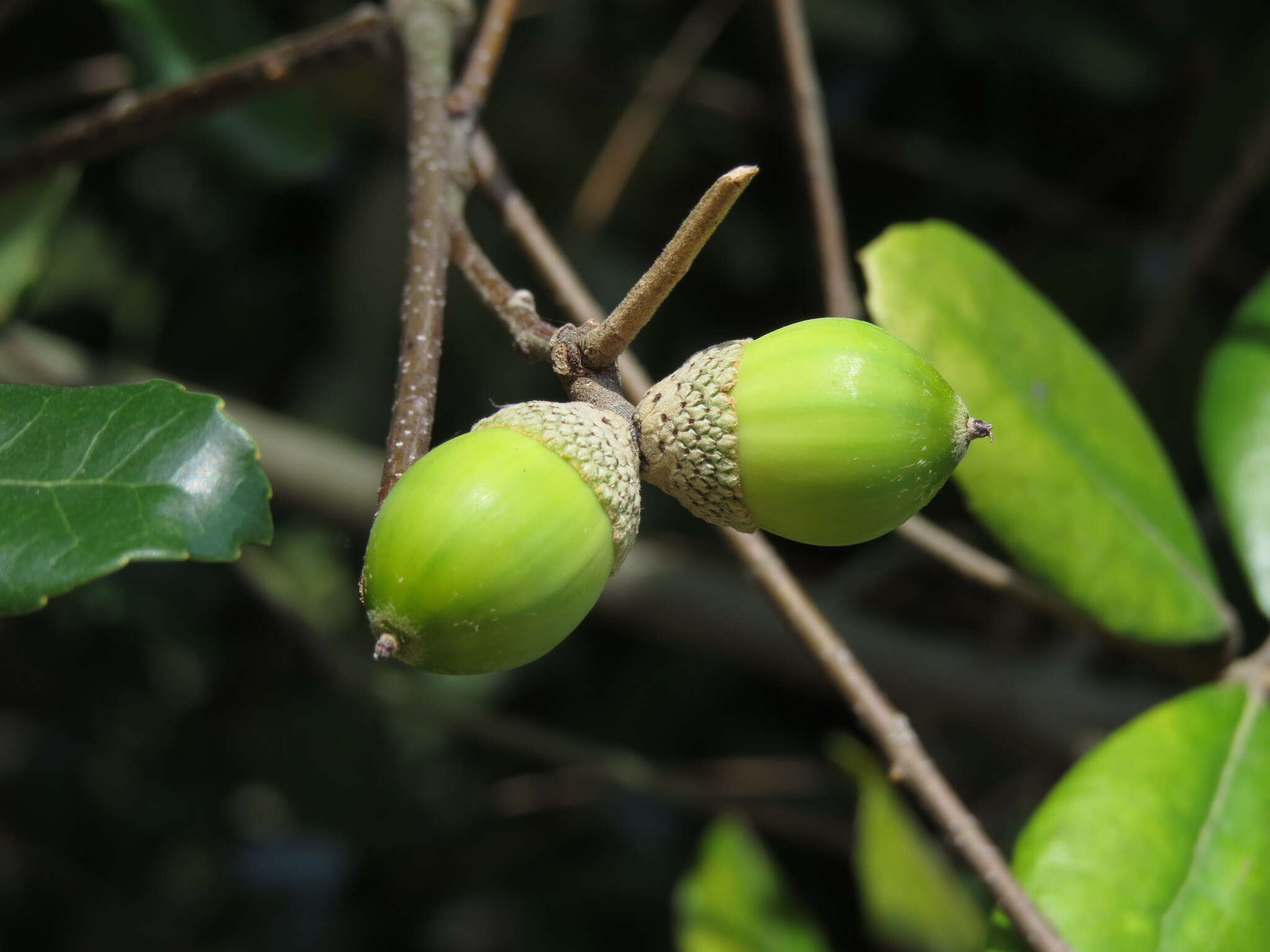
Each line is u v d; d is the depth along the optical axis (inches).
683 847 11.7
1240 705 7.8
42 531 6.6
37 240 9.2
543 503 6.6
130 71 9.3
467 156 7.5
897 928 8.7
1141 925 7.2
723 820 9.5
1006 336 8.0
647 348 11.5
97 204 11.7
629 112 10.7
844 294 8.5
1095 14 11.0
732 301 11.6
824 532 6.9
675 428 6.9
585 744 11.1
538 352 7.0
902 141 11.1
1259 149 9.3
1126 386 9.5
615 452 6.8
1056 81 11.2
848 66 11.5
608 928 11.6
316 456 10.0
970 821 7.3
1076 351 8.2
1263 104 10.5
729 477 6.8
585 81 11.4
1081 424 8.1
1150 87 11.2
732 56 11.6
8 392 6.8
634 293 6.8
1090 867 7.3
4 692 11.7
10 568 6.5
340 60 8.2
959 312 8.0
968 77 11.3
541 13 11.6
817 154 8.5
